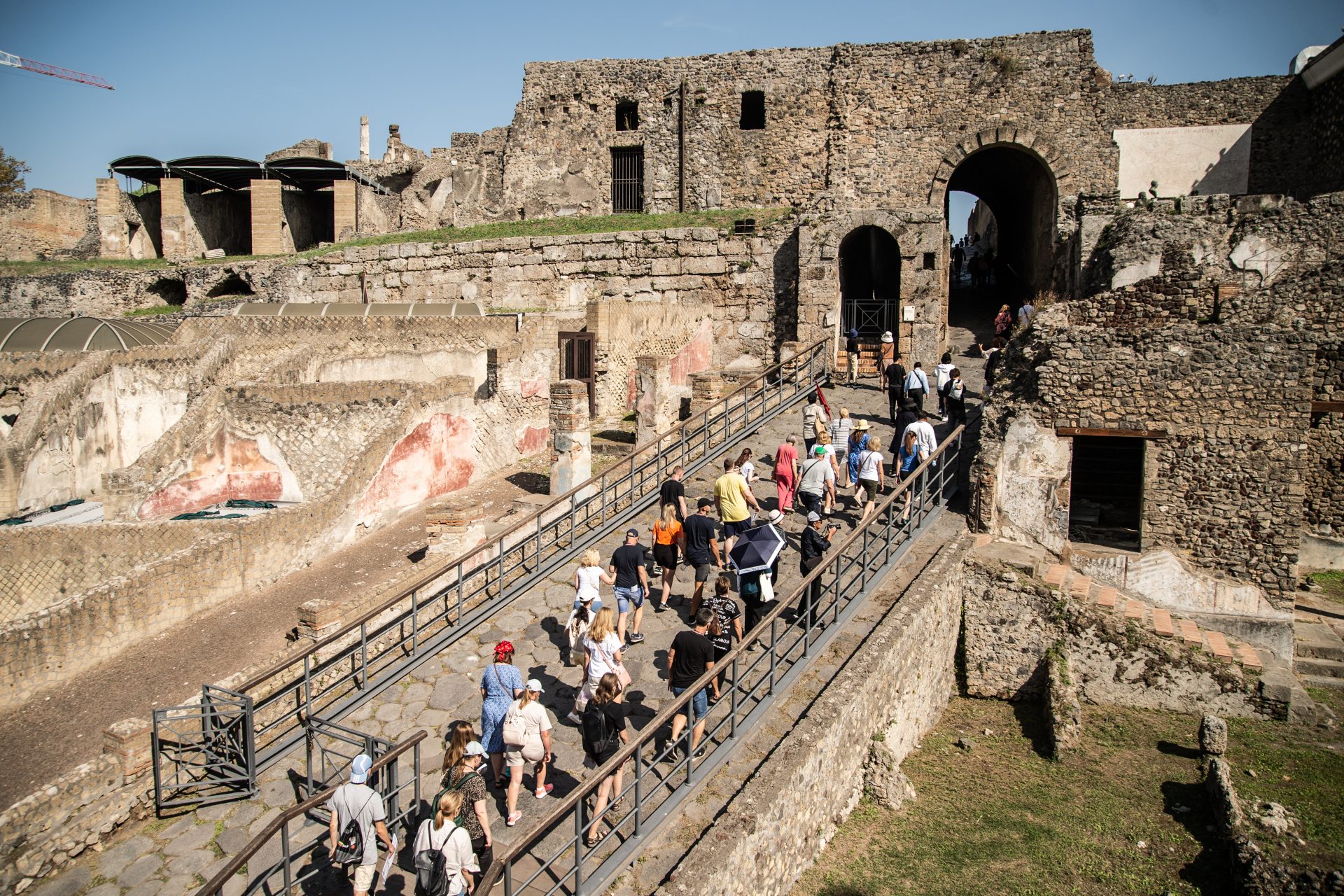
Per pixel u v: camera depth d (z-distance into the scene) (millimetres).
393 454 17969
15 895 7809
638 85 30703
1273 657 12734
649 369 18531
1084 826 9594
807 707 9219
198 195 40281
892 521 12250
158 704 11672
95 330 24156
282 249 38688
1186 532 13586
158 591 13562
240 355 22031
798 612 10836
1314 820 9492
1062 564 13828
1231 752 11008
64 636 12352
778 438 17297
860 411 19109
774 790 7859
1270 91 25875
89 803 8477
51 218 43656
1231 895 8500
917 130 27953
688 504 14523
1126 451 16516
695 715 8438
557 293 28406
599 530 13867
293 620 13898
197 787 9109
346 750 9414
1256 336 13125
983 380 20984
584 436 15844
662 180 30672
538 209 31938
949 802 10039
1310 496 16469
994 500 14008
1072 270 25141
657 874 7086
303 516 15992
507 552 12578
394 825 8055
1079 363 13836
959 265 36875
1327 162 24516
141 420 20234
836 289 23859
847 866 8742
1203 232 21344
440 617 11508
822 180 29078
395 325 23047
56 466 18422
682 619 11328
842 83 28422
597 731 7754
